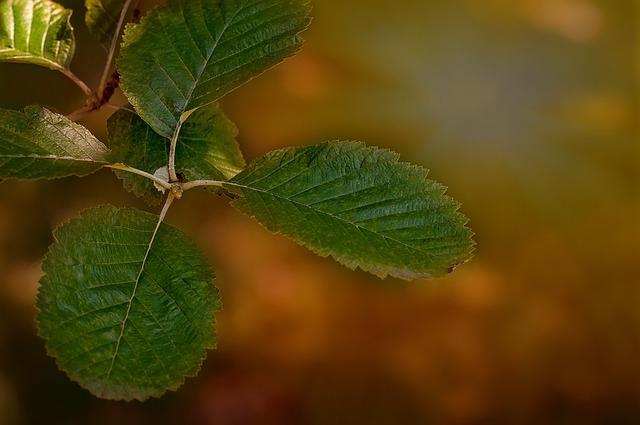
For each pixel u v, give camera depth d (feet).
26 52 2.73
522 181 7.25
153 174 2.64
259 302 6.57
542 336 7.03
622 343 7.07
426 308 7.00
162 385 2.50
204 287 2.55
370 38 7.20
